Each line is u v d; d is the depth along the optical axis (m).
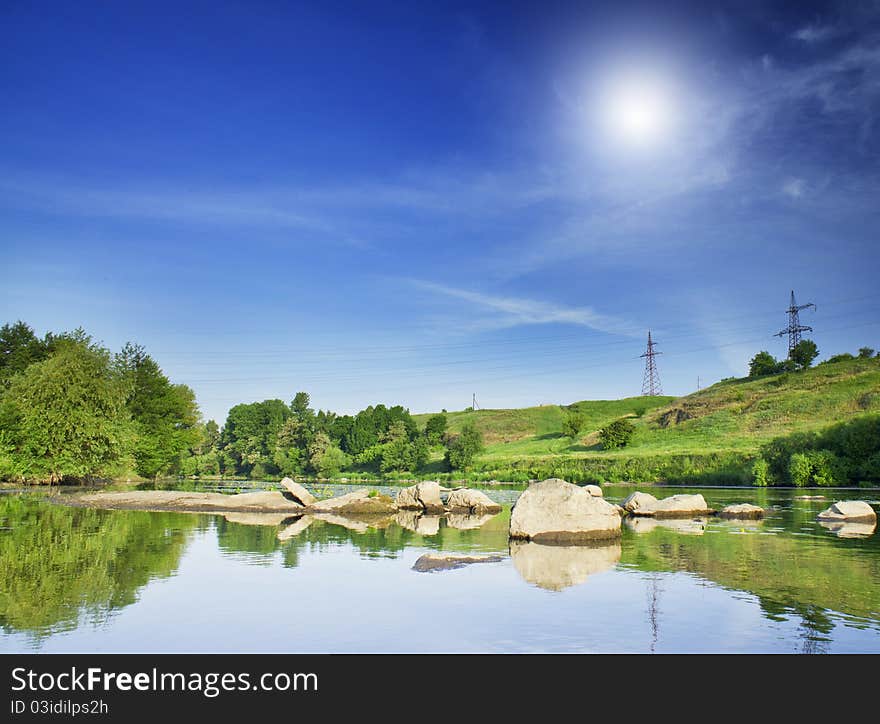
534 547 22.78
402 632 11.55
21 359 71.94
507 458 116.44
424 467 126.69
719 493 58.53
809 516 35.41
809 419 101.75
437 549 22.09
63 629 11.59
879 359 125.00
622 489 69.31
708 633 11.46
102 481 77.06
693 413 128.00
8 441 63.47
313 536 25.92
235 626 11.85
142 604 13.41
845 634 11.37
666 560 19.55
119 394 70.25
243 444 146.75
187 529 27.66
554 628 11.77
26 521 30.09
